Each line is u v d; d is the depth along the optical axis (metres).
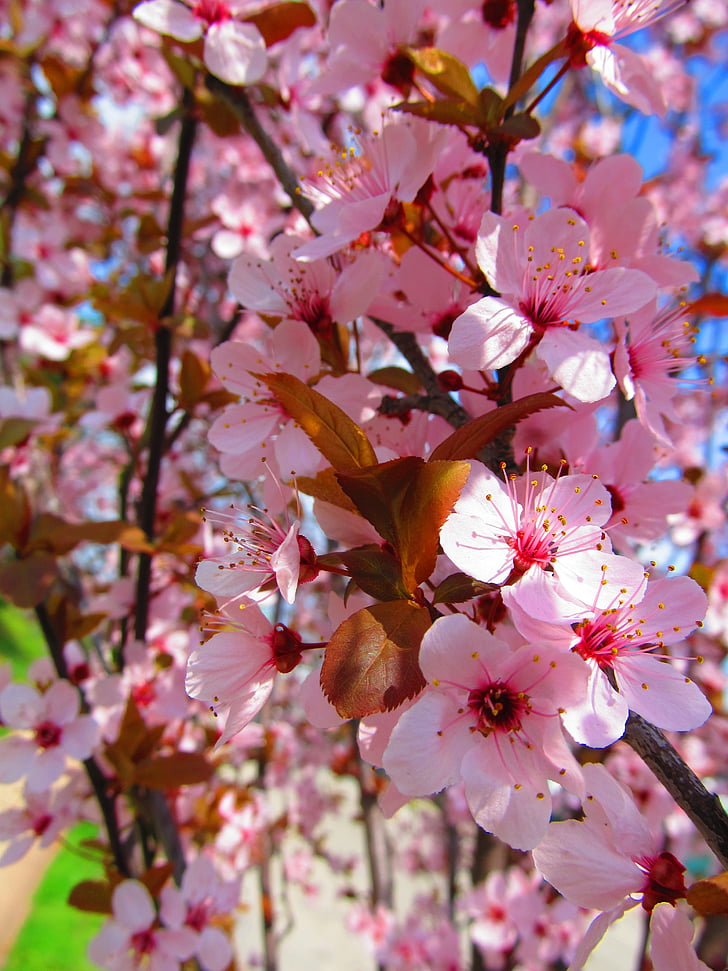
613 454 0.13
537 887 0.29
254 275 0.13
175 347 0.28
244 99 0.16
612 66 0.11
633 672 0.09
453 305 0.13
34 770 0.17
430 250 0.13
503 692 0.08
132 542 0.17
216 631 0.10
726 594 0.26
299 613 0.49
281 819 0.35
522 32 0.12
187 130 0.18
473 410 0.12
